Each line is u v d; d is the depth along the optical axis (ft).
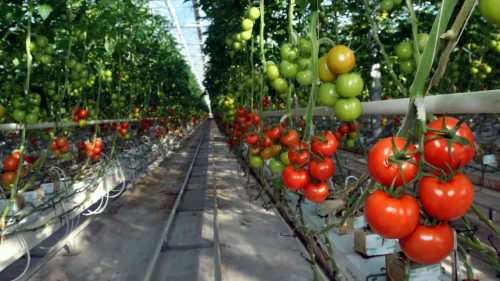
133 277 12.13
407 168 2.59
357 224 8.84
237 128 20.48
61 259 13.46
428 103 3.39
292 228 12.80
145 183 26.00
